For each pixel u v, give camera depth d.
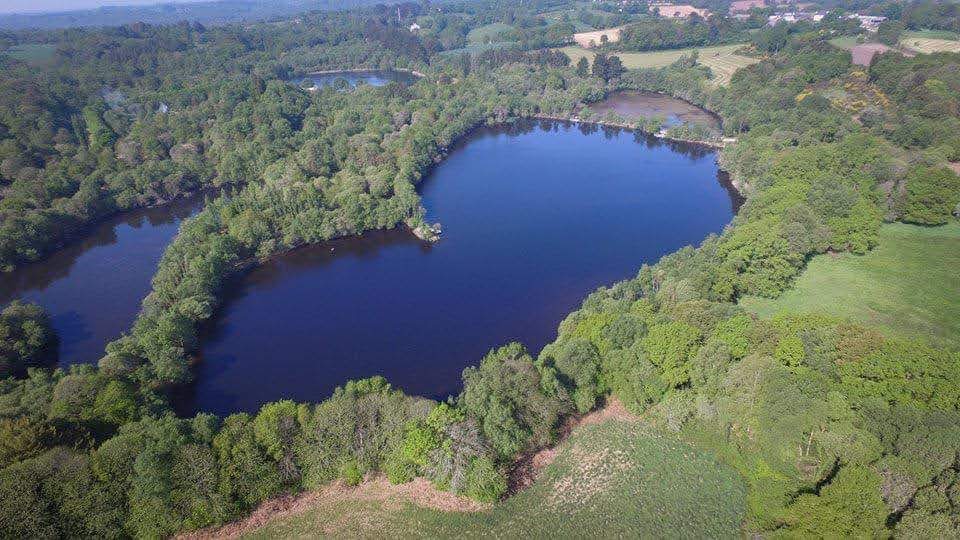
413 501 106.06
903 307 155.00
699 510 102.12
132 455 99.12
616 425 122.56
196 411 140.12
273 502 106.31
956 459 88.88
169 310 169.50
